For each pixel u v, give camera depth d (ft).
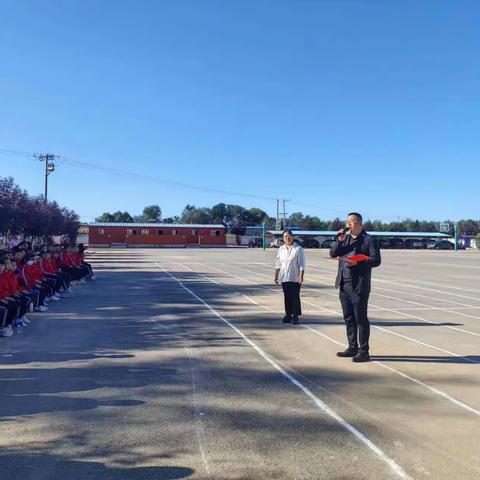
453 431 17.72
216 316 42.39
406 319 42.16
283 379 23.82
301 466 14.99
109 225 299.38
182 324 38.42
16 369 25.26
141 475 14.40
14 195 104.63
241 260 145.69
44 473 14.52
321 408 19.88
